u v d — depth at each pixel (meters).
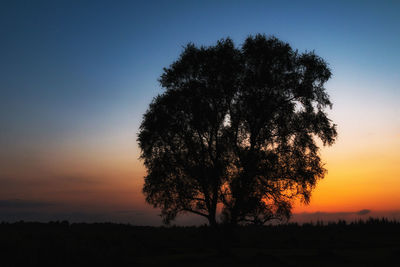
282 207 28.92
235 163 28.86
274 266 19.36
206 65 30.41
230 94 29.97
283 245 33.88
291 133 30.06
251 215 28.66
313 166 29.83
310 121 30.09
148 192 31.14
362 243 35.03
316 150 30.00
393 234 41.78
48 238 29.52
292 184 29.66
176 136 30.89
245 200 28.45
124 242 30.45
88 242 27.64
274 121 29.55
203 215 29.89
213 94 29.94
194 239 35.50
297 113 30.55
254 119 29.78
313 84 30.77
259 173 29.02
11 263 18.95
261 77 29.56
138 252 26.86
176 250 28.48
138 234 38.69
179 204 30.52
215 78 30.44
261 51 30.12
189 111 30.44
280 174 29.41
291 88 30.30
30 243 24.69
